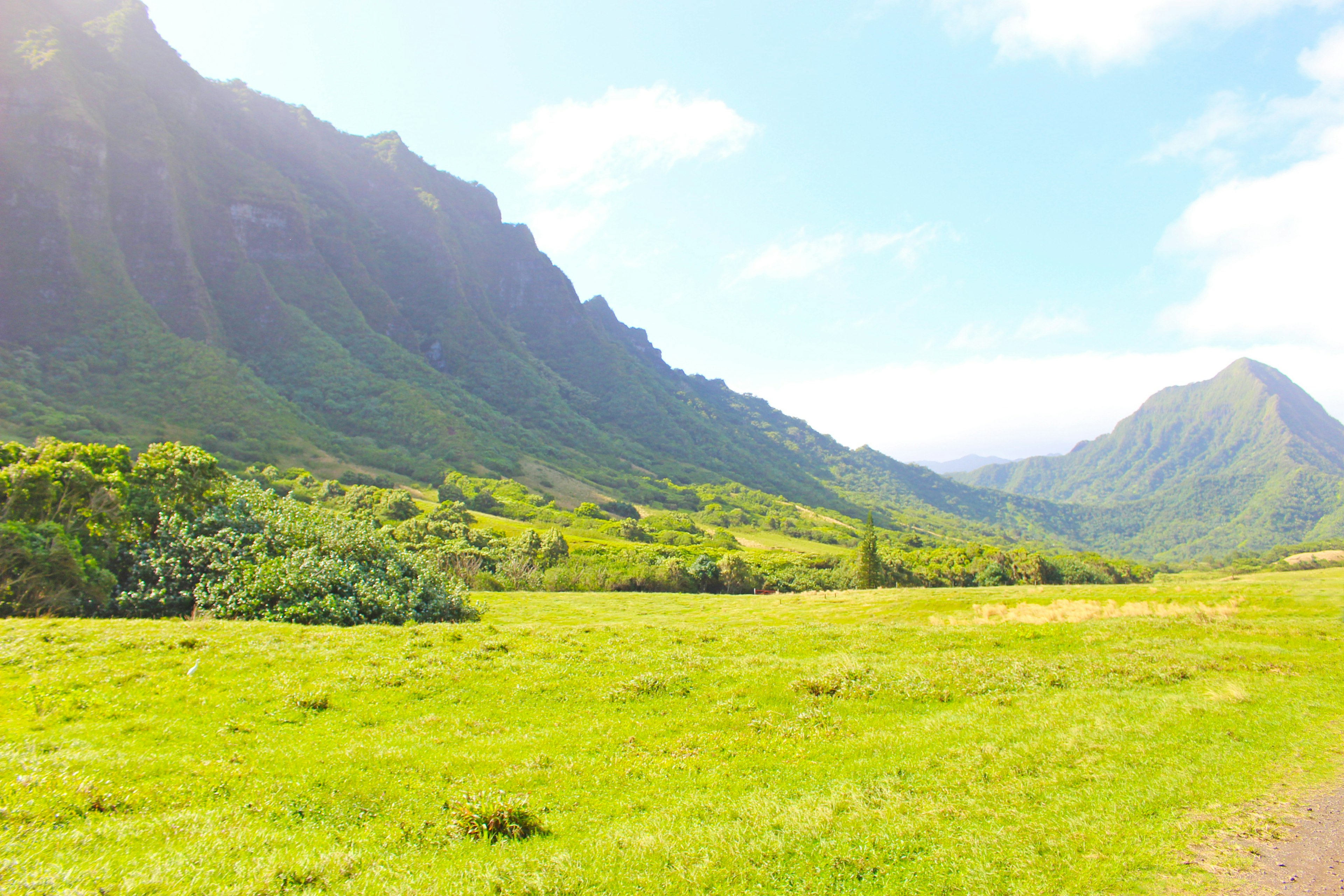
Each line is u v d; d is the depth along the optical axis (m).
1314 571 69.81
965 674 20.55
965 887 8.43
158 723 13.50
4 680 15.12
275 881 7.85
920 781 12.26
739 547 165.88
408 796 11.09
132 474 36.19
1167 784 11.66
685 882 8.61
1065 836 9.71
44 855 7.83
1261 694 17.77
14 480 31.27
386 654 20.92
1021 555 118.94
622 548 115.19
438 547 79.50
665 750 14.16
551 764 13.09
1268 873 8.55
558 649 23.48
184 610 30.56
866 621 47.16
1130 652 23.91
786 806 11.16
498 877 8.46
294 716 14.84
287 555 33.28
